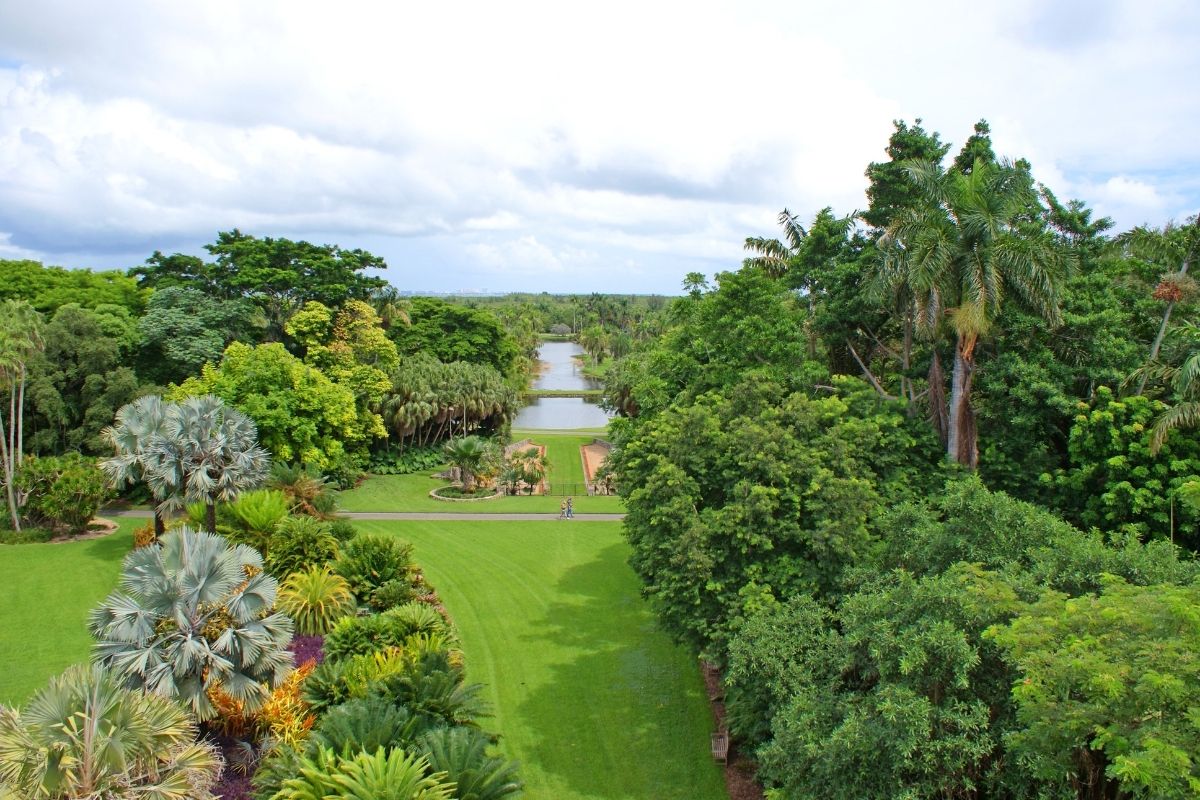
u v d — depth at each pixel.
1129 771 8.78
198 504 29.78
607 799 17.92
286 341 57.22
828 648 14.95
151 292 57.69
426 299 80.19
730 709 17.08
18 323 35.22
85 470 35.59
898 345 33.25
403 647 21.72
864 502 18.72
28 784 12.23
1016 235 24.50
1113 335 25.56
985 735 11.77
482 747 15.22
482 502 46.22
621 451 32.12
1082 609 11.45
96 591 29.27
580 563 34.78
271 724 17.98
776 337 30.98
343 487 48.19
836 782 12.52
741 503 19.67
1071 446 22.53
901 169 28.02
